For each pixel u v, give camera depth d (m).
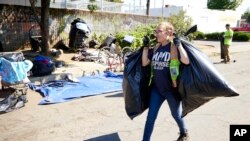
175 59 3.91
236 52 19.67
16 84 7.35
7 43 14.48
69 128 5.38
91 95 7.80
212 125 5.45
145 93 4.43
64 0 22.47
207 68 3.92
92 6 19.38
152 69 4.13
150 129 4.20
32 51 14.59
